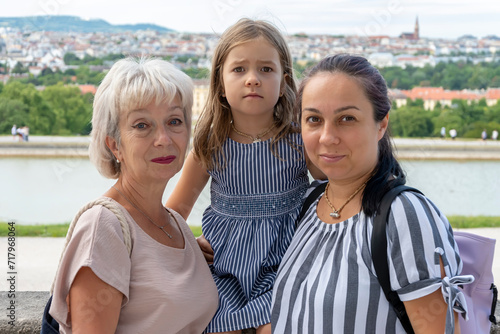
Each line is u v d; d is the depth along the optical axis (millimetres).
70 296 1438
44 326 1537
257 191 1916
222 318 1674
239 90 1869
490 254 1534
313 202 1684
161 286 1497
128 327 1490
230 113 1980
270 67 1892
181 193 2076
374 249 1353
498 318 1927
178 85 1549
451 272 1316
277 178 1917
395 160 1527
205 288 1648
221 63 1935
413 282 1296
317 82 1424
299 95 1556
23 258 5113
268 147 1923
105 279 1413
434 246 1312
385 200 1388
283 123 1943
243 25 1913
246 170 1922
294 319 1455
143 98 1497
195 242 1744
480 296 1553
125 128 1539
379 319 1347
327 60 1460
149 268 1508
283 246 1868
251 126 1945
